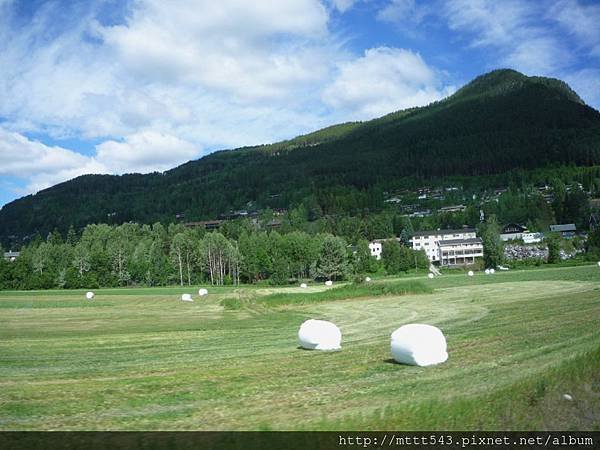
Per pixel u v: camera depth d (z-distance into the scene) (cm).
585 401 1068
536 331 2073
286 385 1335
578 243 12225
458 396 1122
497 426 939
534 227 15950
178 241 11931
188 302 5653
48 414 1105
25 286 9944
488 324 2439
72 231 15862
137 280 11562
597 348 1445
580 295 3672
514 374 1321
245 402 1168
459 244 15288
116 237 13600
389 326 2691
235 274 11725
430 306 3712
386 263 11706
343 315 3444
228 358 1847
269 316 3697
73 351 2127
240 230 15825
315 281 11381
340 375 1451
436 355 1573
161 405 1168
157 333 2794
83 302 5784
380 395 1184
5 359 1905
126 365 1742
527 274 7344
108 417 1074
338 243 10919
